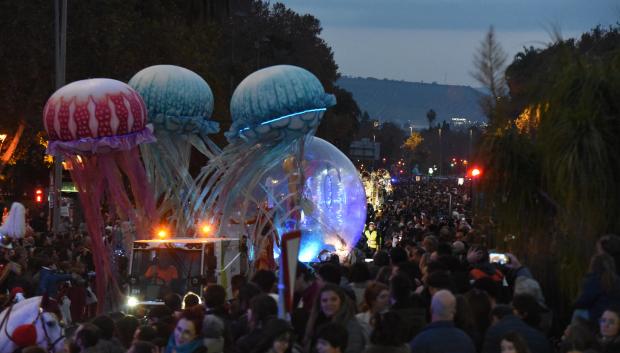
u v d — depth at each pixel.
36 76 53.44
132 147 27.16
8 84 53.56
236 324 13.84
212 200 31.42
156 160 31.56
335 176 36.59
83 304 24.83
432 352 11.97
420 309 13.66
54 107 26.69
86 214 26.91
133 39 58.34
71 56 55.31
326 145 37.28
